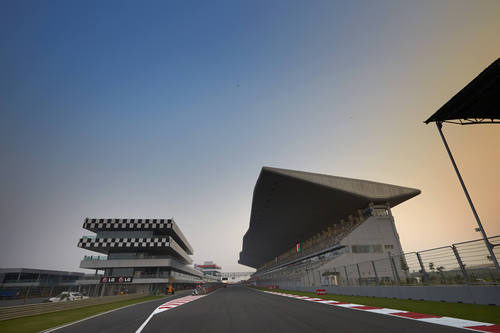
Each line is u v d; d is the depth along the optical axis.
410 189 38.38
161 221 45.03
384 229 35.16
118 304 19.20
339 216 42.38
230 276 159.62
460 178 10.88
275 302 14.76
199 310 11.98
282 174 33.31
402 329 5.66
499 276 8.34
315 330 6.12
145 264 42.50
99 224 43.97
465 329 5.31
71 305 15.47
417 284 11.37
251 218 58.88
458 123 12.61
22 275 43.97
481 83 10.00
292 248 66.19
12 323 9.73
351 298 14.34
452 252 9.80
